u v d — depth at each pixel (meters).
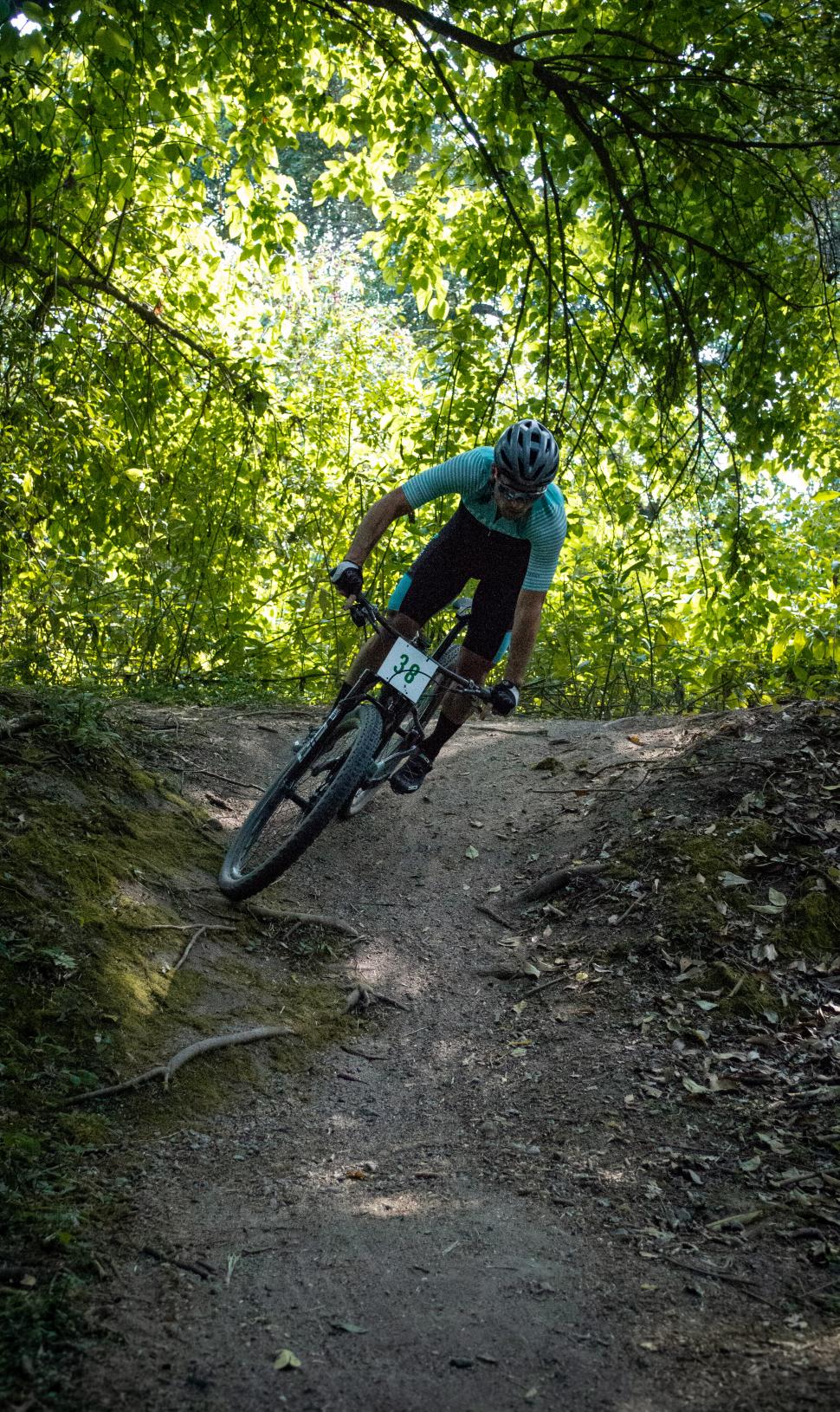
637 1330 2.16
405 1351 2.09
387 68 7.70
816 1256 2.38
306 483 8.51
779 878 4.12
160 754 5.11
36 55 4.85
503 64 6.72
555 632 8.37
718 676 7.29
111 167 7.00
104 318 8.36
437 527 8.43
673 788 4.86
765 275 7.55
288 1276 2.32
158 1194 2.59
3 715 4.43
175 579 7.77
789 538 8.80
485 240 8.49
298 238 8.54
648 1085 3.16
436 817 5.25
